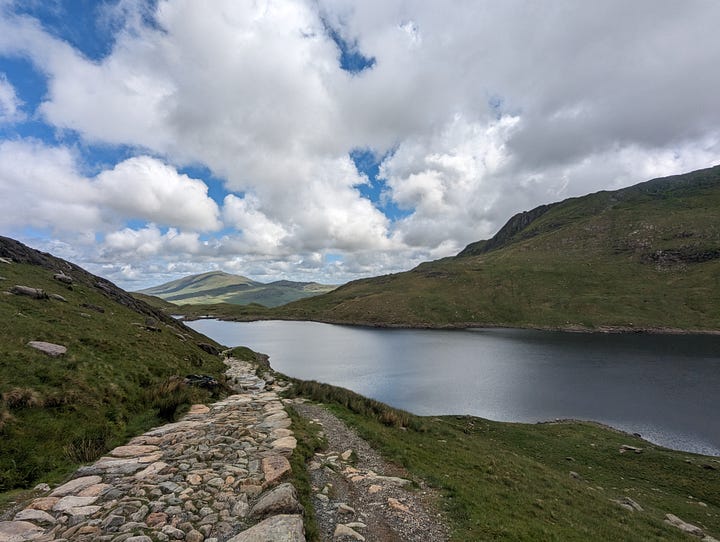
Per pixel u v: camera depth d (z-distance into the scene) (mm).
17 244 48750
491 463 20875
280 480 11984
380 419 25828
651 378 80750
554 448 36125
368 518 10992
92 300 41094
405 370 91062
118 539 7973
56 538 7980
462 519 11898
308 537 9062
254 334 181750
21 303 26719
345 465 15266
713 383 76188
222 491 10773
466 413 58344
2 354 16734
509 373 87125
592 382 77500
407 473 15492
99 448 13727
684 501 25562
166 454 13562
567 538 12305
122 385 20109
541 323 196625
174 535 8352
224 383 29719
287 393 30516
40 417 13875
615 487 26828
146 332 36812
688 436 48625
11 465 11250
